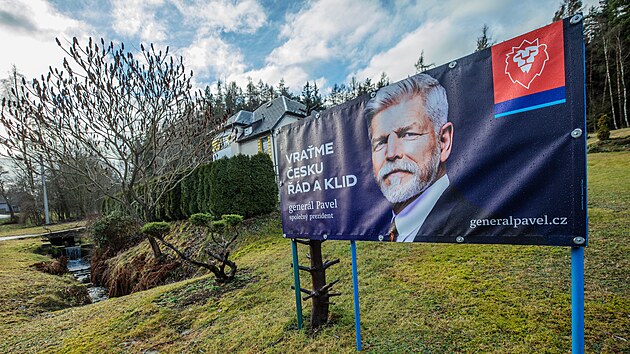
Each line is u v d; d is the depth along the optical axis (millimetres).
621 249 3023
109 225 9773
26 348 2777
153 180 8914
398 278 3109
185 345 2549
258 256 5281
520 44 1238
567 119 1128
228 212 7527
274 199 8656
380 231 1815
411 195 1646
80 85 6012
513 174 1275
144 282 6352
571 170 1122
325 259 4141
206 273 5566
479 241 1385
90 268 9875
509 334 1931
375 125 1807
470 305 2350
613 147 11195
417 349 1906
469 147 1413
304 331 2377
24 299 4680
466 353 1802
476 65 1380
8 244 11227
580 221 1103
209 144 8109
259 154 8453
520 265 2994
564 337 1842
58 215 24484
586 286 2430
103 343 2738
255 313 2973
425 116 1574
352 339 2145
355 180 1950
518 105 1251
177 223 9562
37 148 6473
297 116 17922
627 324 1899
